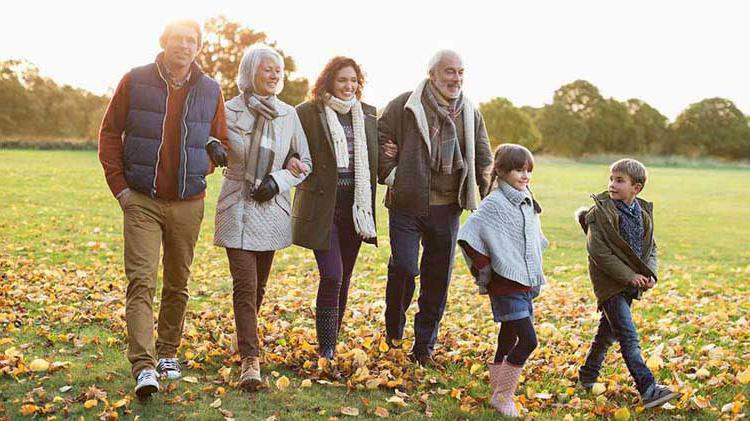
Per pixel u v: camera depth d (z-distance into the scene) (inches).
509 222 179.0
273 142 188.2
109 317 245.3
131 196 175.3
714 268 453.4
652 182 1480.1
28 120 3034.0
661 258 512.7
